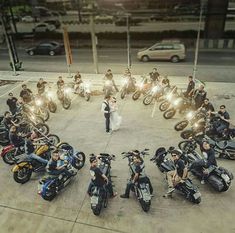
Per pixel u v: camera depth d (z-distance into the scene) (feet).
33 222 22.75
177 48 70.90
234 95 46.62
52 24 123.95
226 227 21.33
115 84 52.70
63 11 160.97
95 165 22.11
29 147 27.66
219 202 23.73
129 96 47.52
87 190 25.02
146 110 42.14
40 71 67.72
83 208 23.86
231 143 29.01
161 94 42.78
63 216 23.15
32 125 33.58
